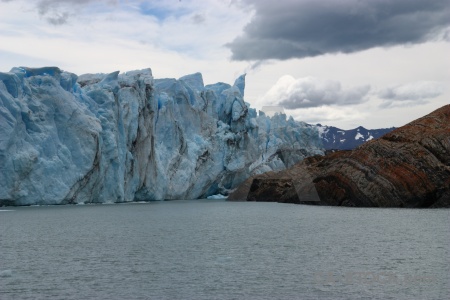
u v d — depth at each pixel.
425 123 88.44
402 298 22.05
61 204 77.81
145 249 35.56
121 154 87.25
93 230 48.81
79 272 27.36
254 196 103.50
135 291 23.36
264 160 120.88
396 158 84.62
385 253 33.25
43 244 38.47
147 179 93.94
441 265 28.97
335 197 86.81
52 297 22.44
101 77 101.50
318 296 22.42
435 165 82.62
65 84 83.69
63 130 78.50
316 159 97.56
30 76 79.25
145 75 98.56
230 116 116.69
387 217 62.59
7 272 26.89
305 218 63.31
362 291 23.20
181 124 103.50
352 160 87.69
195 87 118.00
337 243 38.34
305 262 30.09
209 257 32.00
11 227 51.75
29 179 72.88
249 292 23.12
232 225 54.25
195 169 106.25
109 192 85.62
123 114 88.25
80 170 78.69
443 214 66.62
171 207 86.38
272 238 41.91
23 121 74.12
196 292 23.19
